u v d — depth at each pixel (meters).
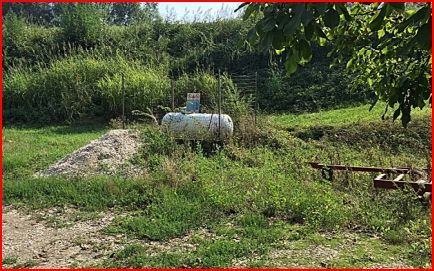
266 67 21.81
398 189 6.81
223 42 23.92
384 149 11.45
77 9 25.89
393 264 4.98
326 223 6.23
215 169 9.36
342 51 3.65
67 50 24.94
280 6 2.14
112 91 19.38
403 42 3.00
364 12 3.37
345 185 8.06
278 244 5.67
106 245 6.00
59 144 14.37
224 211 7.03
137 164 10.68
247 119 13.46
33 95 20.81
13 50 25.22
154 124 13.34
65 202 8.09
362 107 16.50
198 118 12.48
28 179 9.57
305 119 15.79
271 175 8.66
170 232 6.19
